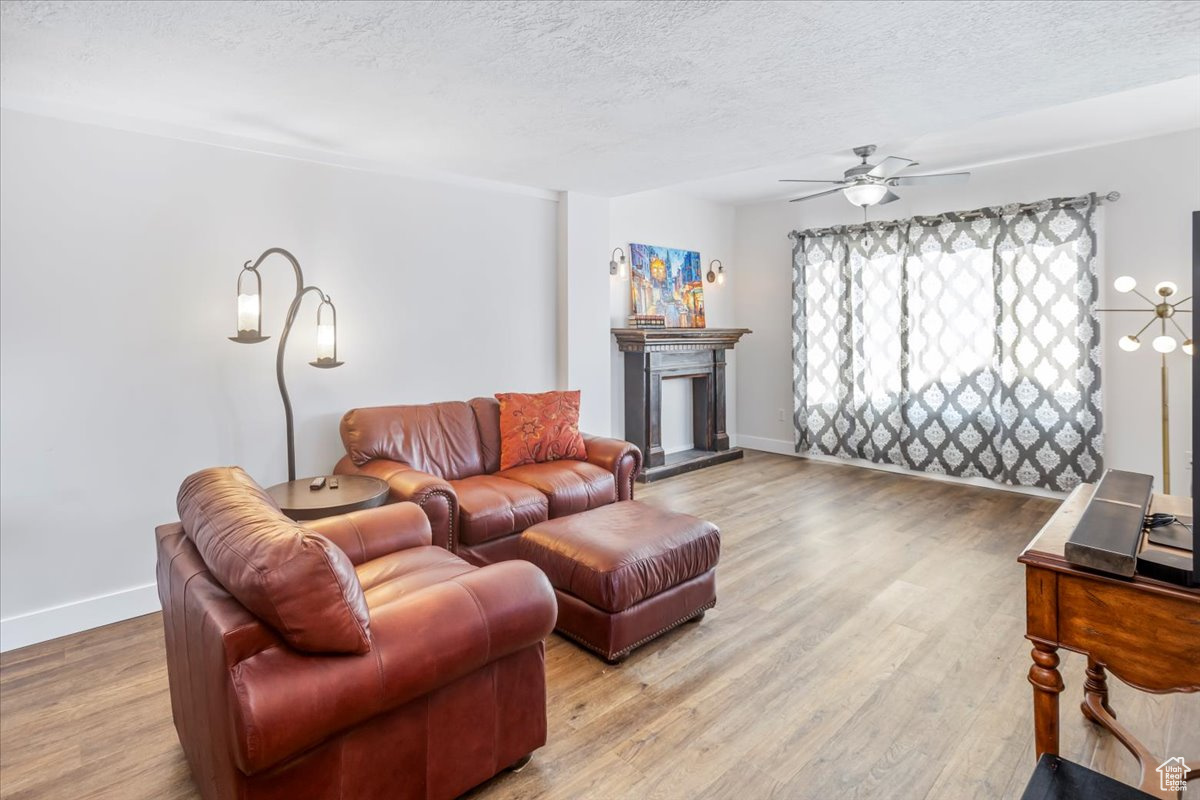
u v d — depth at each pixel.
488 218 4.23
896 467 5.57
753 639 2.63
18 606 2.66
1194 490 1.23
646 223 5.73
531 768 1.86
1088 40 2.12
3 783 1.81
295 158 3.37
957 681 2.30
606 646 2.42
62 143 2.69
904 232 5.28
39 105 2.62
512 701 1.79
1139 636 1.32
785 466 5.87
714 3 1.85
